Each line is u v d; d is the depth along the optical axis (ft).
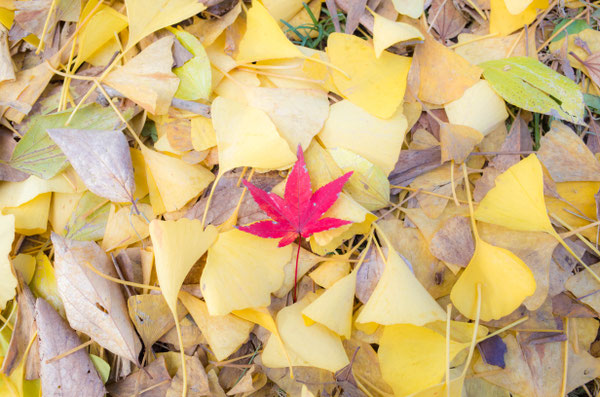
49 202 1.61
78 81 1.63
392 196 1.61
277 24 1.54
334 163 1.52
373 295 1.48
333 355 1.50
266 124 1.49
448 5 1.65
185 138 1.57
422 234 1.56
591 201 1.57
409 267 1.54
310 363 1.50
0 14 1.61
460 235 1.55
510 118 1.63
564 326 1.59
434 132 1.60
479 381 1.57
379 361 1.52
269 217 1.53
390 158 1.53
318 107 1.54
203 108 1.56
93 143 1.51
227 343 1.53
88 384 1.52
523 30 1.61
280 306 1.55
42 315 1.52
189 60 1.55
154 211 1.58
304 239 1.56
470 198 1.54
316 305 1.47
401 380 1.51
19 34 1.62
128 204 1.60
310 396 1.43
